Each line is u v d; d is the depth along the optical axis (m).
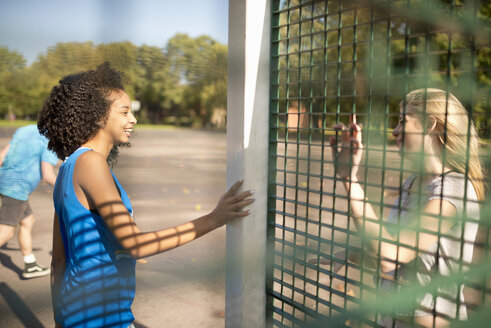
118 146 1.83
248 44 1.59
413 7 1.11
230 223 1.71
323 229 4.88
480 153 1.47
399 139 1.57
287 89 1.59
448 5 1.05
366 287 1.38
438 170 1.51
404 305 1.31
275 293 1.71
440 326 1.45
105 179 1.43
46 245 4.80
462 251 1.17
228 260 1.73
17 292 3.59
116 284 1.50
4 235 3.79
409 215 1.55
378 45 1.24
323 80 1.40
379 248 1.35
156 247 1.47
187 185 8.93
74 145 1.56
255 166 1.66
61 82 1.58
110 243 1.50
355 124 1.41
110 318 1.50
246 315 1.69
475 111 1.47
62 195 1.50
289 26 1.56
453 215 1.42
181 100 54.50
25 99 33.00
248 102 1.62
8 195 3.76
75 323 1.48
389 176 7.54
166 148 19.31
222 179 9.90
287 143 1.60
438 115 1.45
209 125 51.97
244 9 1.58
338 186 7.79
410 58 1.21
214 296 3.46
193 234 1.55
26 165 3.77
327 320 1.49
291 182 5.76
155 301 3.35
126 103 1.60
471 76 1.08
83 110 1.52
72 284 1.48
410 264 1.32
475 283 1.16
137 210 6.50
